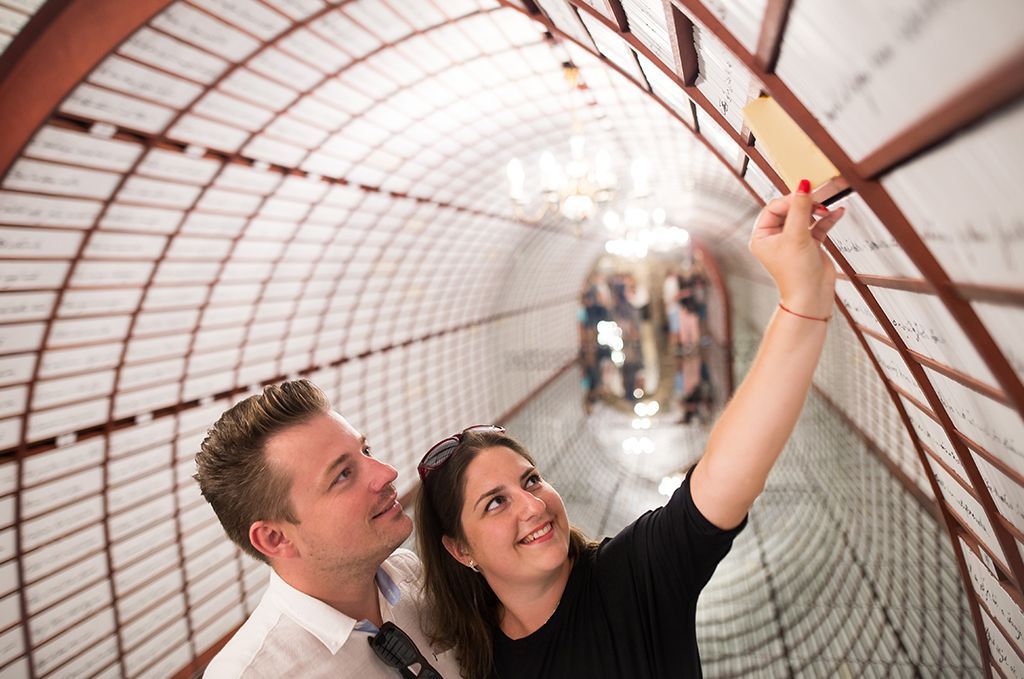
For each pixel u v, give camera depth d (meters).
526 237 16.02
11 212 4.41
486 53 6.56
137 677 6.10
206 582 7.05
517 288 18.34
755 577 8.12
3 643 4.97
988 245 0.97
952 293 1.23
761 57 1.32
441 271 12.80
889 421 8.20
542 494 2.29
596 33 3.31
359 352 10.60
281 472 2.01
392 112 7.23
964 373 1.48
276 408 2.06
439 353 13.89
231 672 2.00
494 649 2.43
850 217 1.67
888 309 1.96
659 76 3.02
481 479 2.27
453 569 2.47
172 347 6.49
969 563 2.49
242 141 5.95
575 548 2.47
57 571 5.38
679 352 23.17
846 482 9.41
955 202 0.99
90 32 3.96
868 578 6.81
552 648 2.28
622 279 26.86
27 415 5.08
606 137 10.20
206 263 6.54
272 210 7.05
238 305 7.37
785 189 2.52
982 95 0.73
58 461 5.38
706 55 2.02
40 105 4.04
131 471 6.12
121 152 4.86
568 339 26.22
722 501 1.89
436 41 6.06
